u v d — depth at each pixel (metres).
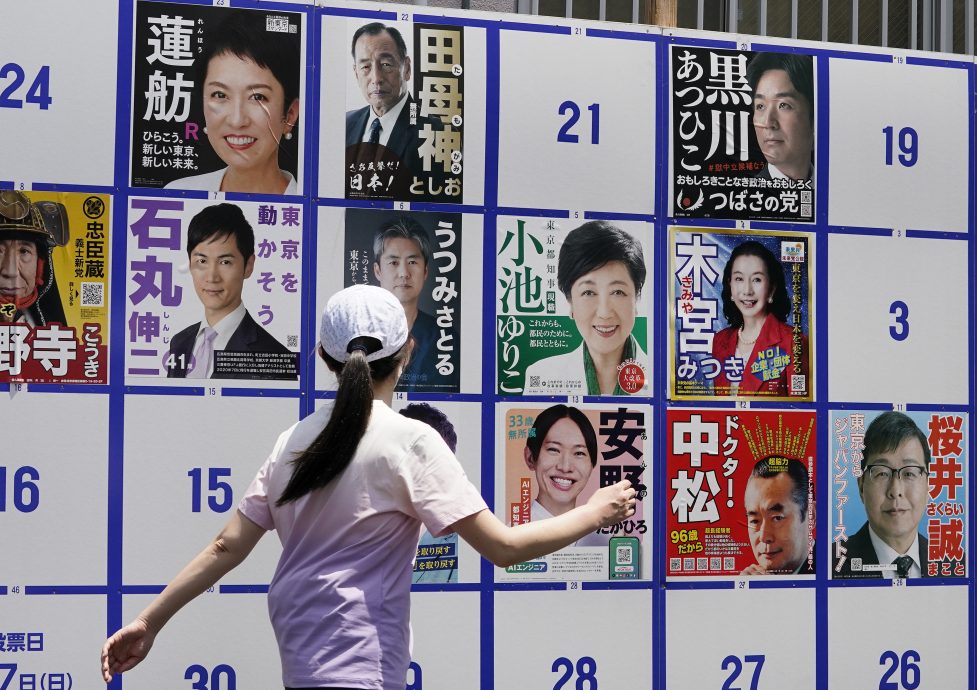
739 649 3.89
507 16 3.83
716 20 5.12
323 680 2.36
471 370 3.77
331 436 2.44
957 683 4.03
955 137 4.15
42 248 3.54
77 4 3.58
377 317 2.55
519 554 2.45
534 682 3.75
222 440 3.60
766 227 3.99
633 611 3.82
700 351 3.92
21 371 3.51
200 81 3.64
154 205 3.60
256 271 3.65
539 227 3.83
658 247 3.91
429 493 2.44
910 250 4.09
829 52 4.06
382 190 3.73
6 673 3.46
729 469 3.91
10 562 3.47
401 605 2.46
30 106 3.54
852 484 4.00
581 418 3.83
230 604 3.58
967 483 4.08
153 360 3.58
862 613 3.98
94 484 3.53
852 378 4.02
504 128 3.82
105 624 3.51
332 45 3.72
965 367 4.11
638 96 3.92
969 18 5.16
